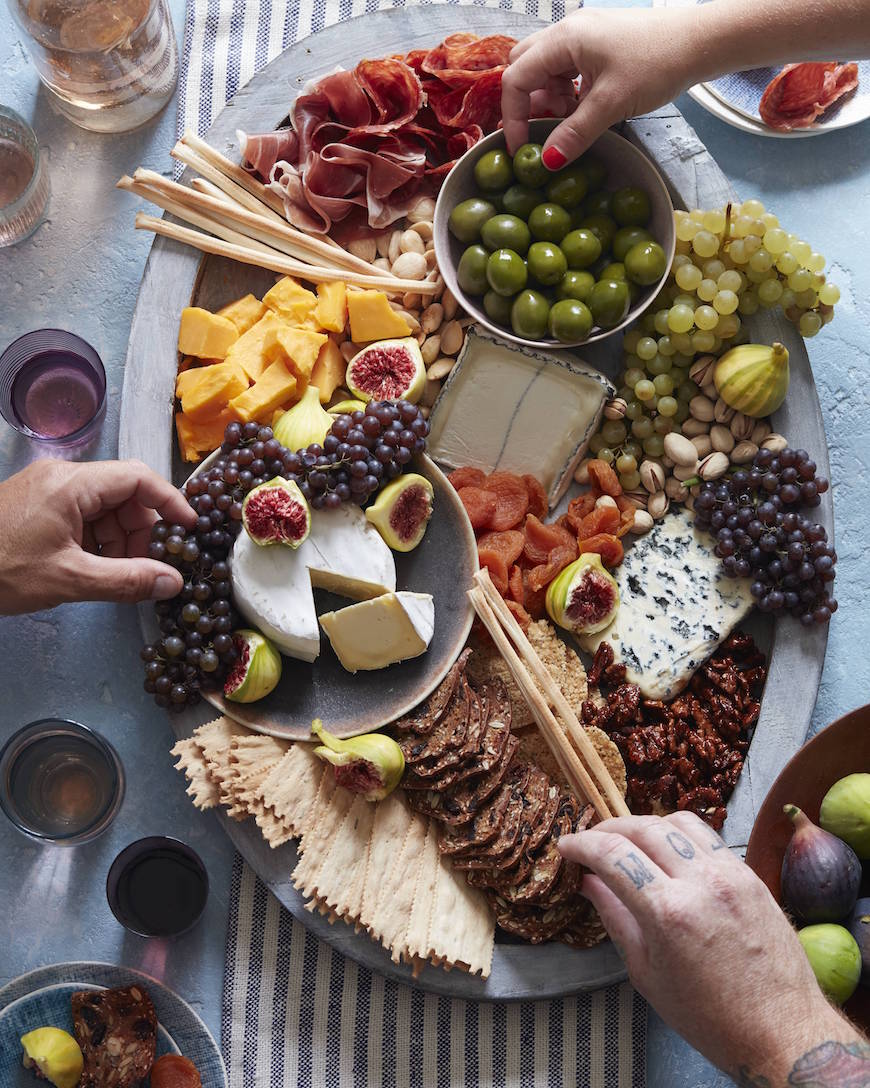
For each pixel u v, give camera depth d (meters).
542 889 1.40
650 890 1.13
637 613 1.58
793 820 1.35
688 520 1.61
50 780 1.63
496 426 1.62
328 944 1.48
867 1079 1.09
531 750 1.53
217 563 1.46
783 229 1.72
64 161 1.73
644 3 1.71
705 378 1.58
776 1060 1.11
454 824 1.43
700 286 1.55
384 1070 1.55
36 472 1.39
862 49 1.42
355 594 1.52
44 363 1.66
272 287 1.63
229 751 1.45
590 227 1.54
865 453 1.71
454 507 1.52
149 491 1.42
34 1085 1.50
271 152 1.59
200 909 1.54
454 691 1.47
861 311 1.73
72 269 1.72
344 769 1.42
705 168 1.59
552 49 1.45
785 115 1.67
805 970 1.15
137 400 1.56
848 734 1.37
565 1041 1.54
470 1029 1.55
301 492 1.46
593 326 1.52
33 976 1.50
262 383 1.54
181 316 1.57
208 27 1.69
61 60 1.57
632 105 1.45
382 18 1.63
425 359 1.61
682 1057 1.57
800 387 1.58
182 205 1.58
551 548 1.59
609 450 1.61
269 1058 1.55
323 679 1.50
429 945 1.39
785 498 1.53
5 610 1.39
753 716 1.54
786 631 1.55
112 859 1.63
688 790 1.52
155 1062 1.49
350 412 1.56
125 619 1.67
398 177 1.60
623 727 1.54
